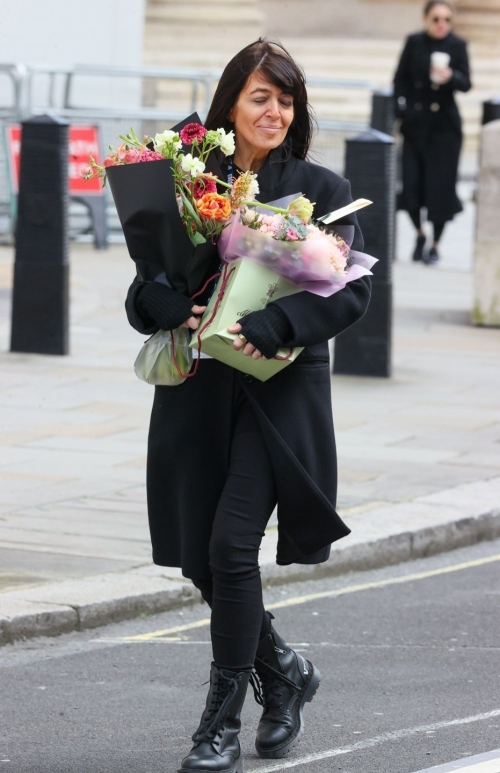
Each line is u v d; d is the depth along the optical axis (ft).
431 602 33.65
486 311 70.13
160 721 25.61
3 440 45.75
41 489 40.14
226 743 22.13
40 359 58.75
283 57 22.74
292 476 22.09
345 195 22.98
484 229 69.56
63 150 58.23
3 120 87.66
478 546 39.04
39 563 33.60
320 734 24.95
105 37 97.66
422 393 55.01
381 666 28.91
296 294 22.00
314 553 23.03
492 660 29.37
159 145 21.94
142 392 53.42
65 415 49.37
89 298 72.38
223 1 163.32
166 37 162.40
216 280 22.40
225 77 22.88
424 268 90.53
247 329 21.50
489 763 23.41
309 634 31.07
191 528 22.71
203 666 28.86
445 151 88.69
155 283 22.27
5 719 25.61
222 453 22.50
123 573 33.14
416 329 69.10
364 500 39.86
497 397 54.60
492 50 174.70
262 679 23.82
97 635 30.76
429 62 86.69
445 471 43.34
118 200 21.88
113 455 44.19
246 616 22.03
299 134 23.29
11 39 95.09
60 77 92.73
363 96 155.94
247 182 21.97
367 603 33.53
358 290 22.53
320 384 22.90
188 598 32.91
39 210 58.65
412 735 24.88
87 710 26.14
